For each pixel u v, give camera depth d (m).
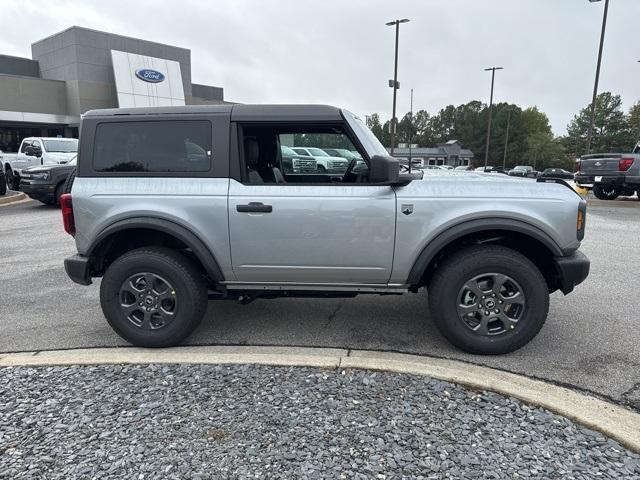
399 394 3.06
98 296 5.30
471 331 3.64
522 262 3.49
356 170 4.05
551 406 2.88
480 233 3.74
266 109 3.65
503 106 92.81
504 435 2.64
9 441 2.62
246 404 2.96
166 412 2.88
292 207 3.59
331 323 4.41
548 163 82.75
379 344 3.93
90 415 2.86
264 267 3.72
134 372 3.40
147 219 3.66
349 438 2.62
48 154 15.58
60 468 2.39
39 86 30.97
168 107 3.72
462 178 3.91
